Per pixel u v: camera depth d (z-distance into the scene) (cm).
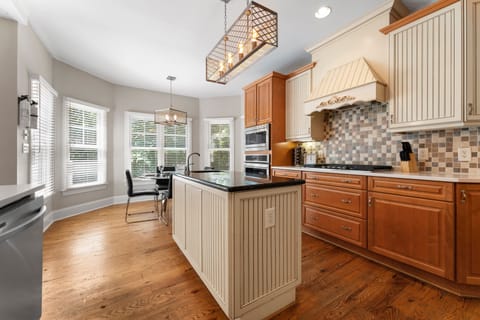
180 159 548
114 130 464
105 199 444
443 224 162
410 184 181
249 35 166
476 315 140
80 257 222
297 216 155
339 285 174
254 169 381
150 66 375
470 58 171
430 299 156
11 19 229
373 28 238
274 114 349
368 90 223
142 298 158
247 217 132
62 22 253
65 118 363
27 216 106
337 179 241
